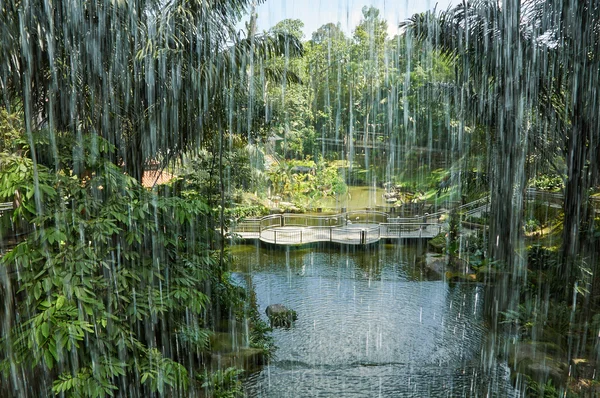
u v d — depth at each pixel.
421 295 9.00
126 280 4.09
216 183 7.70
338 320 7.70
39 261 3.73
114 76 5.58
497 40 7.61
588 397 4.74
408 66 14.08
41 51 4.98
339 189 17.16
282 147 17.22
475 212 11.55
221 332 6.22
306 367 6.05
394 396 5.33
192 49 6.12
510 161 8.56
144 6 5.57
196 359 5.41
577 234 7.46
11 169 3.69
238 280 9.67
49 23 4.96
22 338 3.36
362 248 12.41
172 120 6.08
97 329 3.71
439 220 13.87
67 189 3.98
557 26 7.21
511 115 7.99
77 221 3.87
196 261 4.86
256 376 5.75
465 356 6.38
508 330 6.78
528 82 7.66
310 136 17.38
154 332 4.78
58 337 3.31
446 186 12.88
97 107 5.56
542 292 7.36
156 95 5.80
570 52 7.19
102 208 4.12
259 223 13.09
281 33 7.00
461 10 7.72
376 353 6.47
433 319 7.73
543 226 9.95
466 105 8.64
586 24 6.95
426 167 15.80
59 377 3.46
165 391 4.32
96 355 3.66
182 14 5.76
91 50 5.36
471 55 7.91
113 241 4.32
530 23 7.49
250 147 8.87
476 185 10.27
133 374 3.99
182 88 6.00
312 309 8.21
